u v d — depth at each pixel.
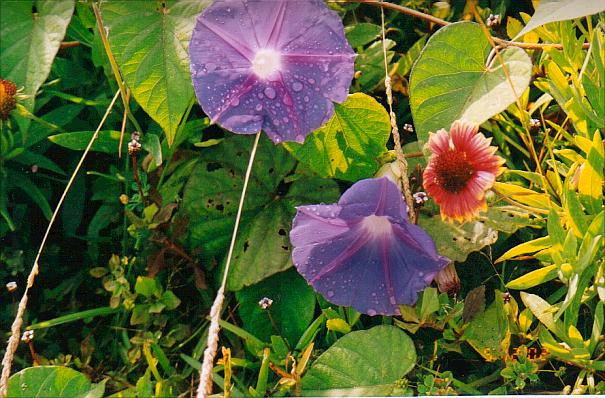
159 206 0.52
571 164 0.49
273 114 0.45
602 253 0.44
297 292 0.51
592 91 0.44
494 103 0.44
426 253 0.44
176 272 0.53
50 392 0.47
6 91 0.48
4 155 0.53
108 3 0.47
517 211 0.48
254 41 0.46
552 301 0.48
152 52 0.46
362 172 0.50
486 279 0.50
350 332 0.48
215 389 0.51
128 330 0.53
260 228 0.52
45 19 0.49
